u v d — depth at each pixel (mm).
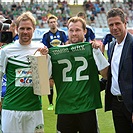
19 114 3840
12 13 31859
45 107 8078
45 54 3740
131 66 3730
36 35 24656
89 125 3744
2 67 3994
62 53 3846
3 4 33719
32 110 3867
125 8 35969
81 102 3762
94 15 33812
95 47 3805
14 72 3902
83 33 3959
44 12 32812
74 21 3930
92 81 3844
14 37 6605
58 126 3859
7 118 3877
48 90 3609
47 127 6250
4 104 3936
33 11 32719
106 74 3986
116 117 3979
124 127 3959
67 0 37562
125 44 3805
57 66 3850
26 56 3889
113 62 3918
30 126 3881
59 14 33219
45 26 30031
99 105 3863
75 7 36031
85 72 3809
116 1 37094
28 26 3848
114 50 3951
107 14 3879
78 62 3824
